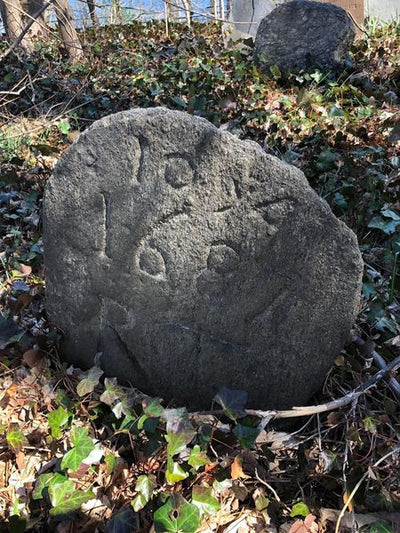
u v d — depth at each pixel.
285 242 0.57
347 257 0.56
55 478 0.55
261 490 0.57
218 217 0.58
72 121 1.40
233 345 0.62
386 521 0.53
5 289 0.84
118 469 0.57
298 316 0.59
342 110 1.23
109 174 0.60
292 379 0.62
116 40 2.18
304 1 1.67
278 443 0.60
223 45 2.10
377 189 0.94
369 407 0.64
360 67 1.65
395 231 0.88
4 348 0.69
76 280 0.65
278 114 1.32
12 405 0.64
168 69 1.60
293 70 1.64
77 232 0.63
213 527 0.54
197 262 0.60
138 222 0.61
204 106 1.30
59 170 0.62
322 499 0.57
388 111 1.30
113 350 0.67
